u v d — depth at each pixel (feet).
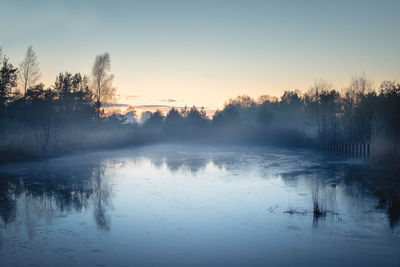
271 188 55.83
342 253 26.35
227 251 26.96
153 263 24.49
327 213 39.04
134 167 86.63
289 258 25.39
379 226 33.55
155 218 37.42
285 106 270.26
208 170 80.74
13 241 29.66
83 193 52.26
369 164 89.20
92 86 162.91
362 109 143.54
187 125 223.10
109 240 29.84
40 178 67.31
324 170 78.64
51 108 109.60
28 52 122.93
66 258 25.54
